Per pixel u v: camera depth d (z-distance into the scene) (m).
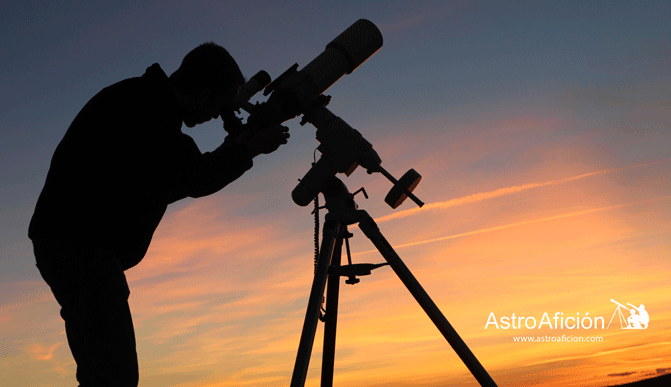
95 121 1.29
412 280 1.71
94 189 1.26
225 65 1.40
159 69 1.38
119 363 1.20
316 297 1.51
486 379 1.61
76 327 1.22
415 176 1.95
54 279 1.24
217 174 1.45
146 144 1.30
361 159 1.92
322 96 1.96
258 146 1.57
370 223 1.78
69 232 1.23
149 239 1.43
